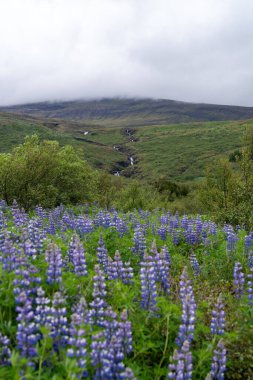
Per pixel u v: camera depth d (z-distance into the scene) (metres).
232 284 8.82
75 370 4.26
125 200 29.03
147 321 5.91
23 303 5.18
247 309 6.84
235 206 19.44
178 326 5.89
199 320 6.41
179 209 29.81
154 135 190.50
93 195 26.73
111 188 33.81
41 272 6.42
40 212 14.28
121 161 125.94
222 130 178.12
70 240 9.39
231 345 5.83
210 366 5.41
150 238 11.71
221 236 12.89
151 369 5.37
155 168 112.50
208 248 11.63
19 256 6.34
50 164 21.80
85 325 5.10
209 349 5.44
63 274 6.59
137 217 15.57
